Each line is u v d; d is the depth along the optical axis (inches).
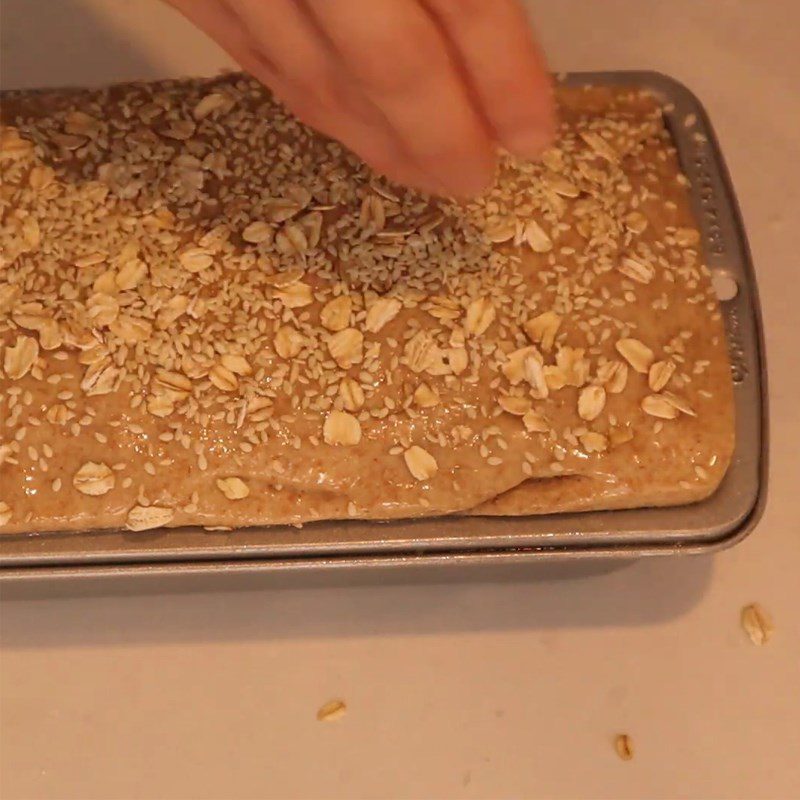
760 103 25.4
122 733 21.5
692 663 21.8
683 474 20.3
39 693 21.7
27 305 21.0
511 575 21.9
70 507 20.2
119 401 20.6
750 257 21.5
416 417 20.5
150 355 20.7
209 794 21.2
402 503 20.2
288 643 22.0
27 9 25.8
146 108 22.2
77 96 22.4
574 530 20.2
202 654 22.0
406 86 17.2
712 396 20.6
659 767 21.3
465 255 21.2
